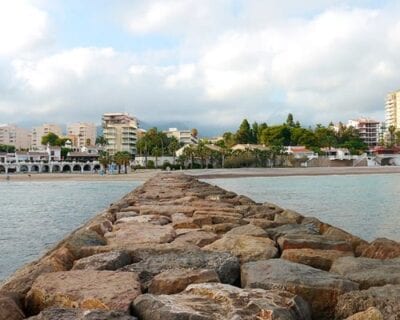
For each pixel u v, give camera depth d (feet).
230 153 474.49
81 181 329.11
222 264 19.01
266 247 22.80
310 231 30.30
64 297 14.46
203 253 20.92
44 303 14.78
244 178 310.65
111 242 26.58
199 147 464.65
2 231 79.82
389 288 14.89
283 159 476.54
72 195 189.88
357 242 28.37
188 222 33.91
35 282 16.11
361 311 13.53
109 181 321.32
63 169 495.00
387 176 325.42
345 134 626.64
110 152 564.71
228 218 36.55
